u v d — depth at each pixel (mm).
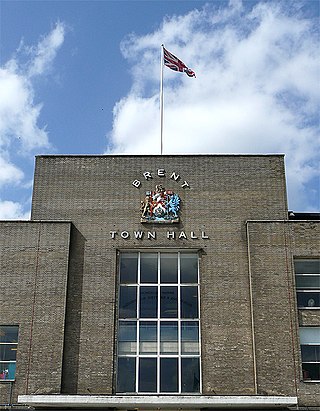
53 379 31688
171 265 34312
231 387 31719
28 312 32906
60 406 30766
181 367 32438
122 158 36031
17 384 31688
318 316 32812
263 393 31141
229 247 34219
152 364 32500
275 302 32688
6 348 32688
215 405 29859
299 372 31484
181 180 35500
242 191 35281
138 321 33281
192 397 29422
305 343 32438
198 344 32812
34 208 35312
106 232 34656
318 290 33375
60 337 32406
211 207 34969
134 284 33938
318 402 31016
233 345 32438
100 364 32219
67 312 33094
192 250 34312
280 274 33188
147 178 35594
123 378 32281
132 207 35094
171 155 35969
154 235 34469
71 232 34625
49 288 33312
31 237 34250
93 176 35781
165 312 33438
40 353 32156
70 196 35438
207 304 33188
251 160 35875
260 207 35000
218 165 35781
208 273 33750
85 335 32719
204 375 31969
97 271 33938
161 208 34938
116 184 35562
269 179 35531
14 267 33750
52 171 35969
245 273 33719
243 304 33156
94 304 33281
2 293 33312
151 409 31406
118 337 33000
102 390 31781
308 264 33875
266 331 32188
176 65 40250
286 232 33938
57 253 33906
